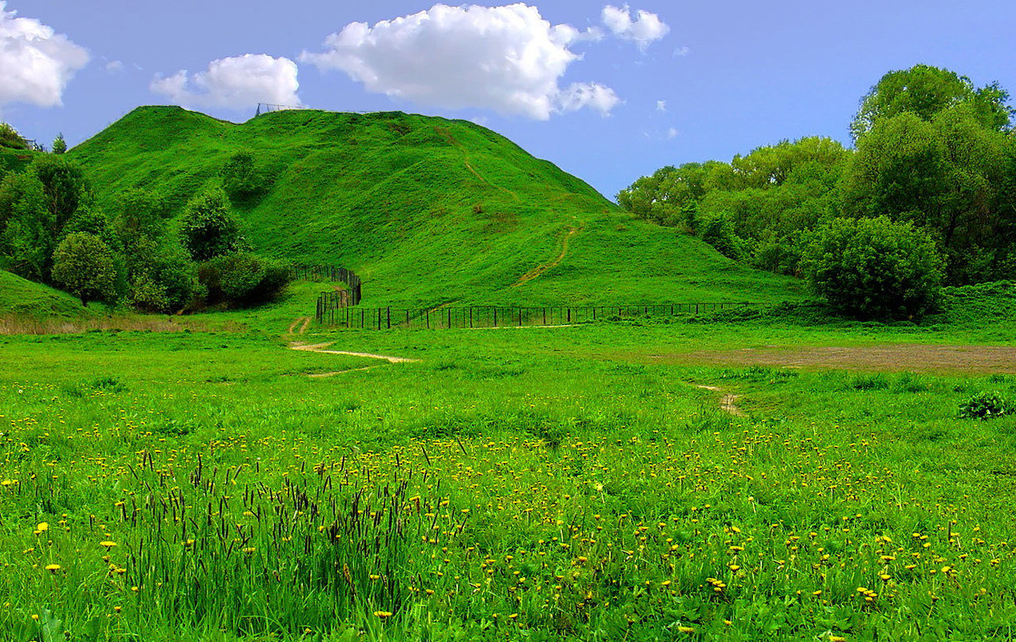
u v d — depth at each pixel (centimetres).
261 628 486
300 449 1185
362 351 3706
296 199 13700
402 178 13850
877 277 4800
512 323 6203
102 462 1047
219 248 9894
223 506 758
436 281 8375
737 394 1891
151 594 512
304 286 8950
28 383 2116
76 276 6775
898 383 1773
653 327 5003
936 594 571
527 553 673
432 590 546
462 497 859
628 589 589
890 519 793
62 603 493
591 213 10988
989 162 5947
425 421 1409
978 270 5828
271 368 2736
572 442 1279
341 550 571
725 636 494
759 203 8594
